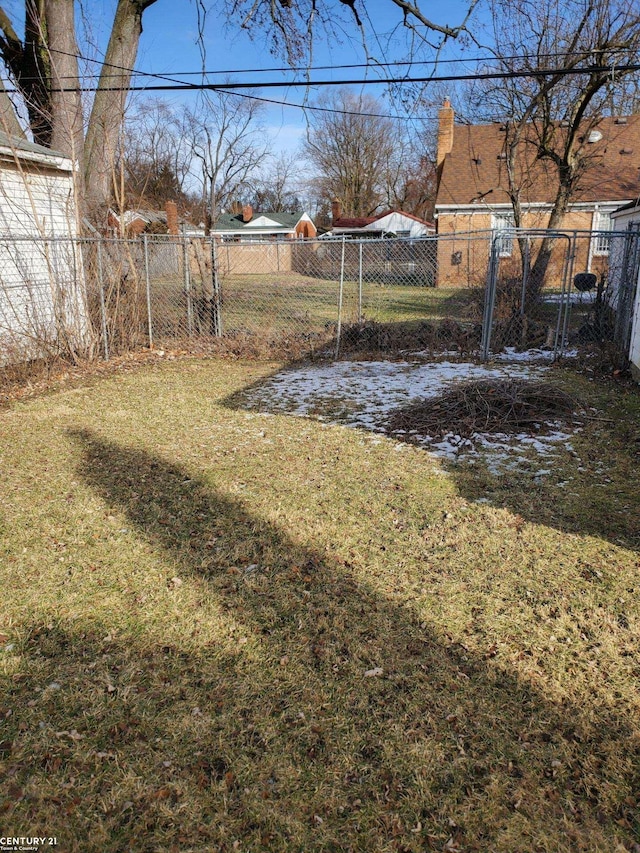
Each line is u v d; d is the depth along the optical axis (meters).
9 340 7.50
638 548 3.14
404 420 5.47
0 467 4.41
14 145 7.58
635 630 2.48
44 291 8.63
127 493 3.93
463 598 2.74
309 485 4.06
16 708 2.09
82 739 1.96
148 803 1.74
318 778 1.82
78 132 10.01
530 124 14.21
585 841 1.62
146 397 6.65
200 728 2.00
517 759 1.88
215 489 4.00
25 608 2.68
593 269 18.64
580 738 1.95
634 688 2.16
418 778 1.82
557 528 3.39
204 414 5.92
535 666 2.28
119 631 2.52
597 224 18.39
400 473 4.26
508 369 7.95
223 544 3.26
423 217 43.12
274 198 48.16
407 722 2.03
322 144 41.47
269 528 3.44
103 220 10.81
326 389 6.97
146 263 9.21
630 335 7.59
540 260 11.92
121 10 10.30
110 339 8.83
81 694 2.15
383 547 3.21
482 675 2.24
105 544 3.26
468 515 3.58
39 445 4.94
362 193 43.31
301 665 2.31
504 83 12.41
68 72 10.38
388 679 2.23
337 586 2.84
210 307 9.91
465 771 1.84
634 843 1.61
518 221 13.95
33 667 2.29
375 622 2.57
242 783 1.80
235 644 2.43
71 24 10.29
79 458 4.62
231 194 40.03
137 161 21.70
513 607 2.66
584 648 2.38
